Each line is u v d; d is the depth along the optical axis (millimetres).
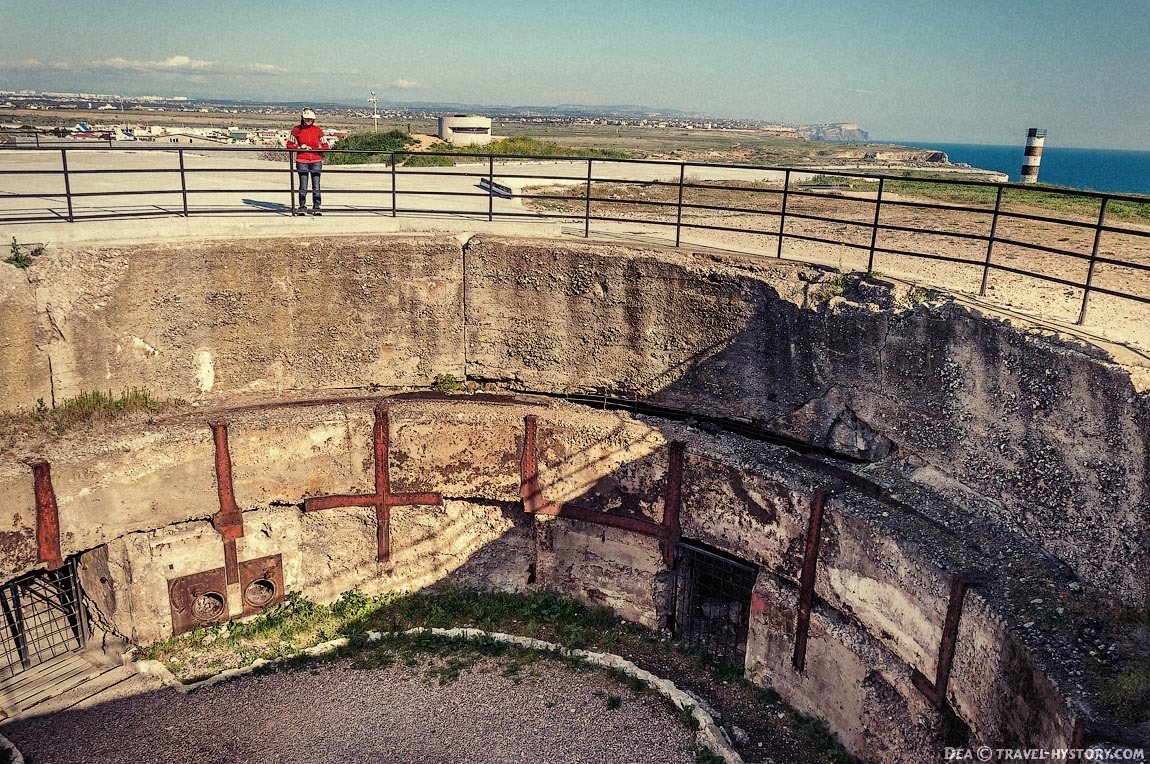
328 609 12305
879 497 9672
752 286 11383
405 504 12352
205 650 11328
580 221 15992
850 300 10617
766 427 11656
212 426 11391
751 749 9648
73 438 10875
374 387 13250
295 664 10984
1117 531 7441
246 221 12867
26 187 16938
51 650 11180
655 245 12695
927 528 8898
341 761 9117
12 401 11008
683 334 12109
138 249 11492
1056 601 7480
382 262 12719
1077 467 7867
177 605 11500
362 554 12547
